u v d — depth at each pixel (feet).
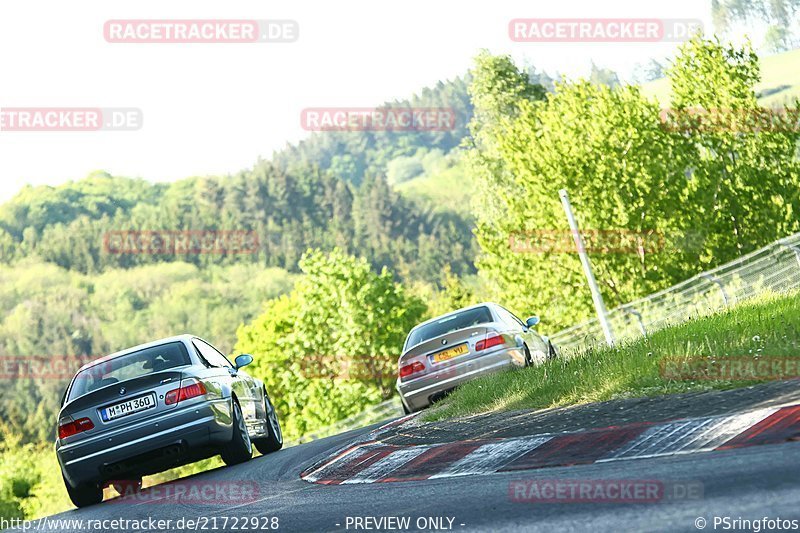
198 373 125.08
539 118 573.74
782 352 89.66
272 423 161.38
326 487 87.40
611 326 365.40
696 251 517.14
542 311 535.60
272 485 99.30
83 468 120.26
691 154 539.70
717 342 102.63
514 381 126.41
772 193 537.24
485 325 170.09
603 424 79.10
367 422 433.89
